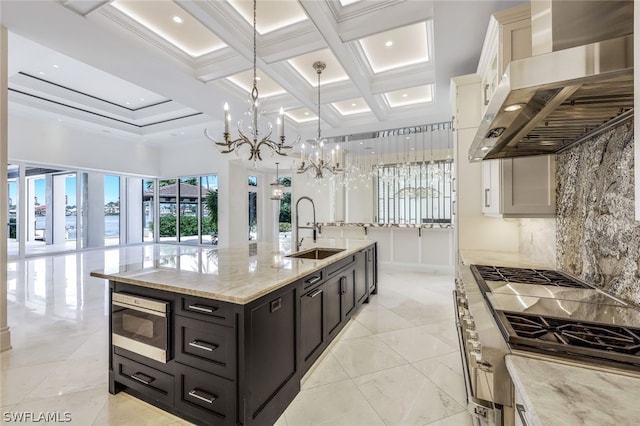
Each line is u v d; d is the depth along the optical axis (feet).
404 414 6.21
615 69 2.97
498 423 3.10
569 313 4.20
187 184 32.32
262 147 24.52
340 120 18.70
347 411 6.31
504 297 4.92
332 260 8.65
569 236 6.51
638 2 2.60
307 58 12.06
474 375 3.68
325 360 8.42
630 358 2.89
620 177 4.73
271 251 10.57
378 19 8.64
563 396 2.37
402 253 20.75
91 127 24.98
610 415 2.12
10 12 8.13
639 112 2.60
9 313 11.66
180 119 23.68
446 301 13.73
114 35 9.26
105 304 12.71
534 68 3.33
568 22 4.21
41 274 18.28
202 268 7.45
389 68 12.58
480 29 8.62
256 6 9.04
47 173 25.82
